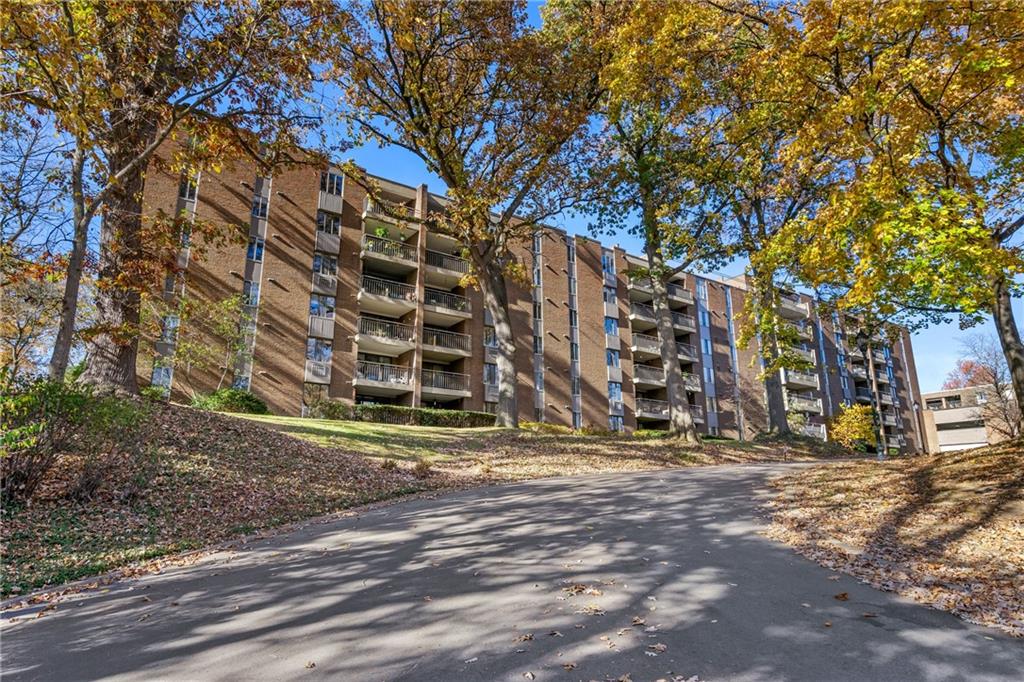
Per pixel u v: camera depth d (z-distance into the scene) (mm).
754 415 50719
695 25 11602
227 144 12953
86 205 11570
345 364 31484
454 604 5016
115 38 10312
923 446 63969
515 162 21484
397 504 11250
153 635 4539
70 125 8867
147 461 10023
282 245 30578
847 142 8625
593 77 21031
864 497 9711
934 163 8648
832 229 7816
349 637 4332
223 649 4184
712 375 50281
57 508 8422
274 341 29281
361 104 19500
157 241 13641
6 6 7629
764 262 10211
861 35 7898
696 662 3777
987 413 48250
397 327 34094
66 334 9492
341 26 11906
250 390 27953
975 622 4543
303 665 3838
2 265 10453
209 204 28641
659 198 22594
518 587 5449
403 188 35562
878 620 4590
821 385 56438
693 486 12086
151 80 10922
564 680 3512
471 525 8617
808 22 8375
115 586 6148
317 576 6164
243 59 10664
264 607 5164
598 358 42875
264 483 11555
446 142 21906
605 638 4172
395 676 3629
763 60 9758
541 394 39406
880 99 7766
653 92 15617
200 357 26062
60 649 4305
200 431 13352
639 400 45031
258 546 7898
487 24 18703
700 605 4887
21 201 10438
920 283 6918
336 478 13023
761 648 4016
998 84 7758
